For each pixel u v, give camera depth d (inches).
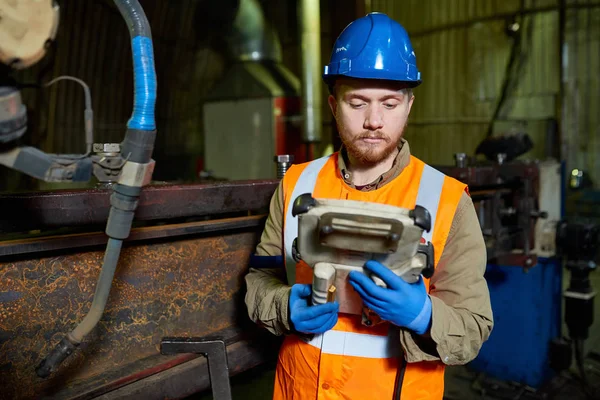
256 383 100.0
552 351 103.0
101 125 204.2
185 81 240.1
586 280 98.7
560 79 235.9
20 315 39.0
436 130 276.8
